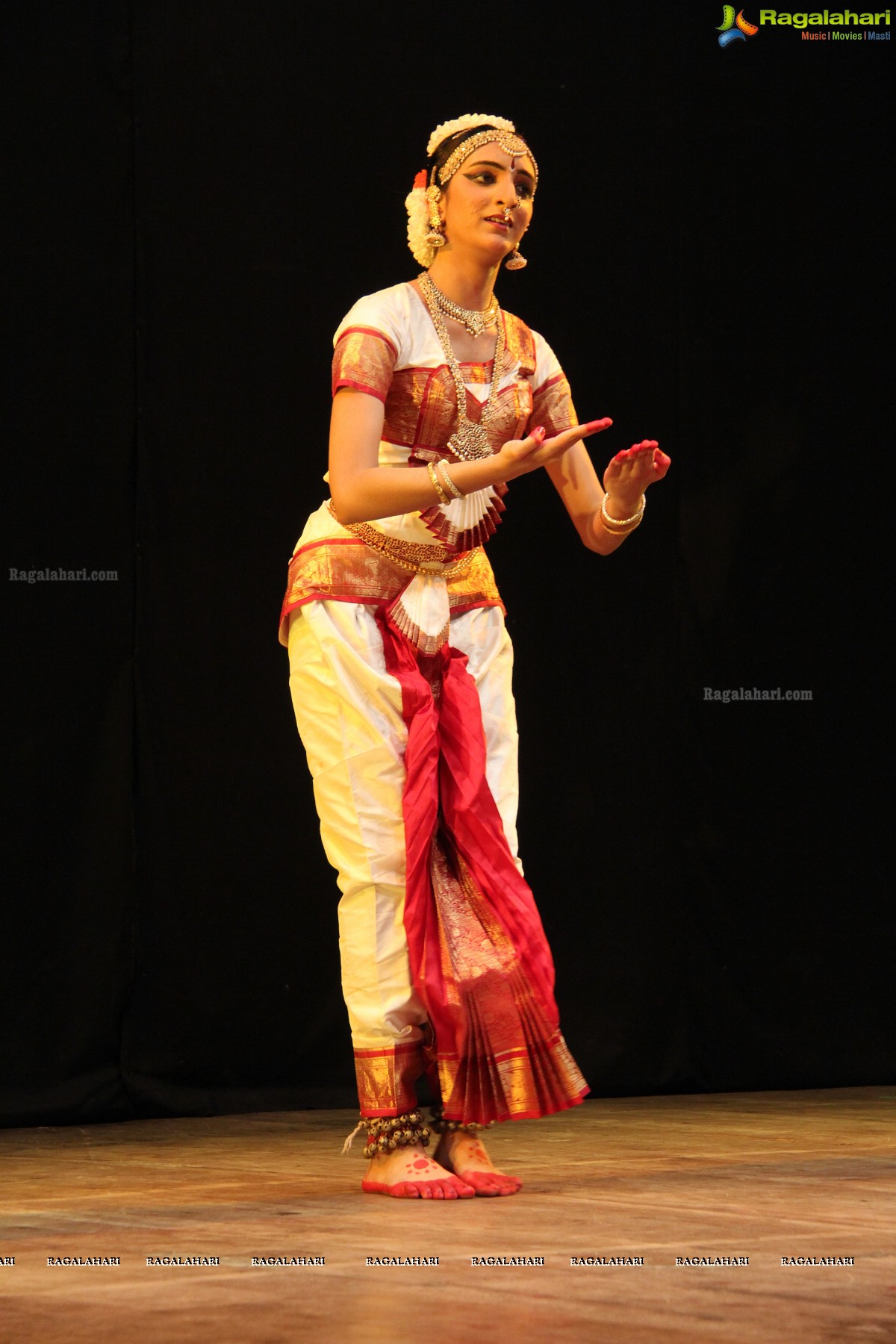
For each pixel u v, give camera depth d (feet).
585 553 42.50
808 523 44.83
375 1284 15.52
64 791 36.01
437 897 23.80
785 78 45.29
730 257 44.42
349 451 23.45
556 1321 13.89
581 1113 36.06
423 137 40.86
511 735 25.45
